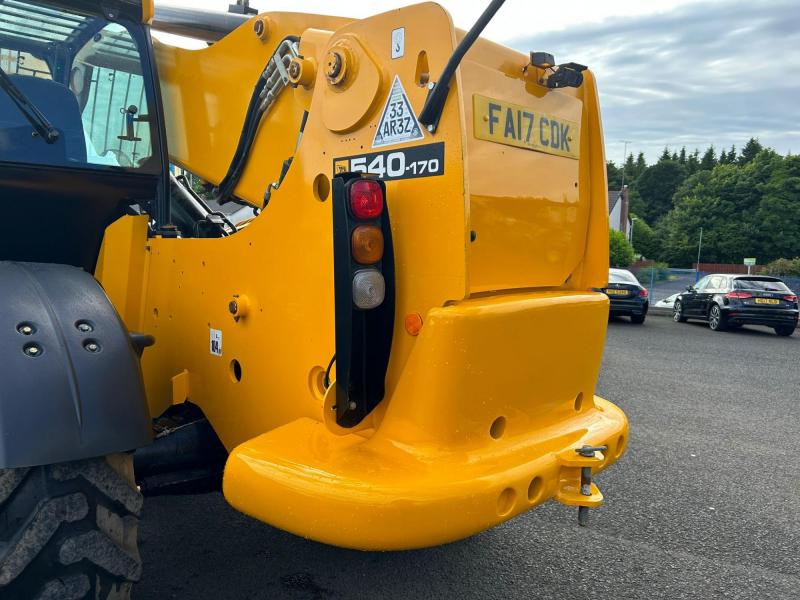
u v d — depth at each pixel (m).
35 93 2.66
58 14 2.78
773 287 15.83
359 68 2.25
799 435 6.10
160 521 3.60
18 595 1.79
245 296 2.58
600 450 2.57
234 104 3.67
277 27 3.44
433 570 3.25
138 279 3.14
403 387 2.20
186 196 3.67
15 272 2.11
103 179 2.85
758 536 3.82
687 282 28.00
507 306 2.24
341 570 3.19
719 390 8.20
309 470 2.01
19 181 2.64
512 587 3.13
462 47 1.93
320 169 2.35
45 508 1.78
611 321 18.14
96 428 1.86
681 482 4.70
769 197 60.56
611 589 3.16
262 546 3.37
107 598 1.90
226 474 2.13
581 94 2.92
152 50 3.07
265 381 2.53
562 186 2.77
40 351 1.88
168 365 3.05
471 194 2.25
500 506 2.07
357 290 2.09
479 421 2.24
